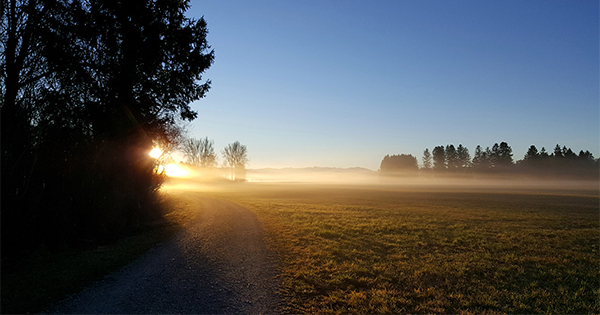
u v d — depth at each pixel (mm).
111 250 9742
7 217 7969
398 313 5789
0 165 7809
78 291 6293
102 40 12570
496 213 23781
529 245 12383
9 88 9383
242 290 6652
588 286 7660
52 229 9578
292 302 6090
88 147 11438
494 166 130625
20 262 7863
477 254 10656
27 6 10266
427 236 14047
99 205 11328
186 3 15398
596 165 122000
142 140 14703
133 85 13602
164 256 9406
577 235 14664
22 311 5227
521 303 6422
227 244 11328
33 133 9070
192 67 15273
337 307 5945
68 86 11211
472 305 6363
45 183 9531
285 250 10523
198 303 5875
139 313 5328
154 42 13625
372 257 9922
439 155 151875
